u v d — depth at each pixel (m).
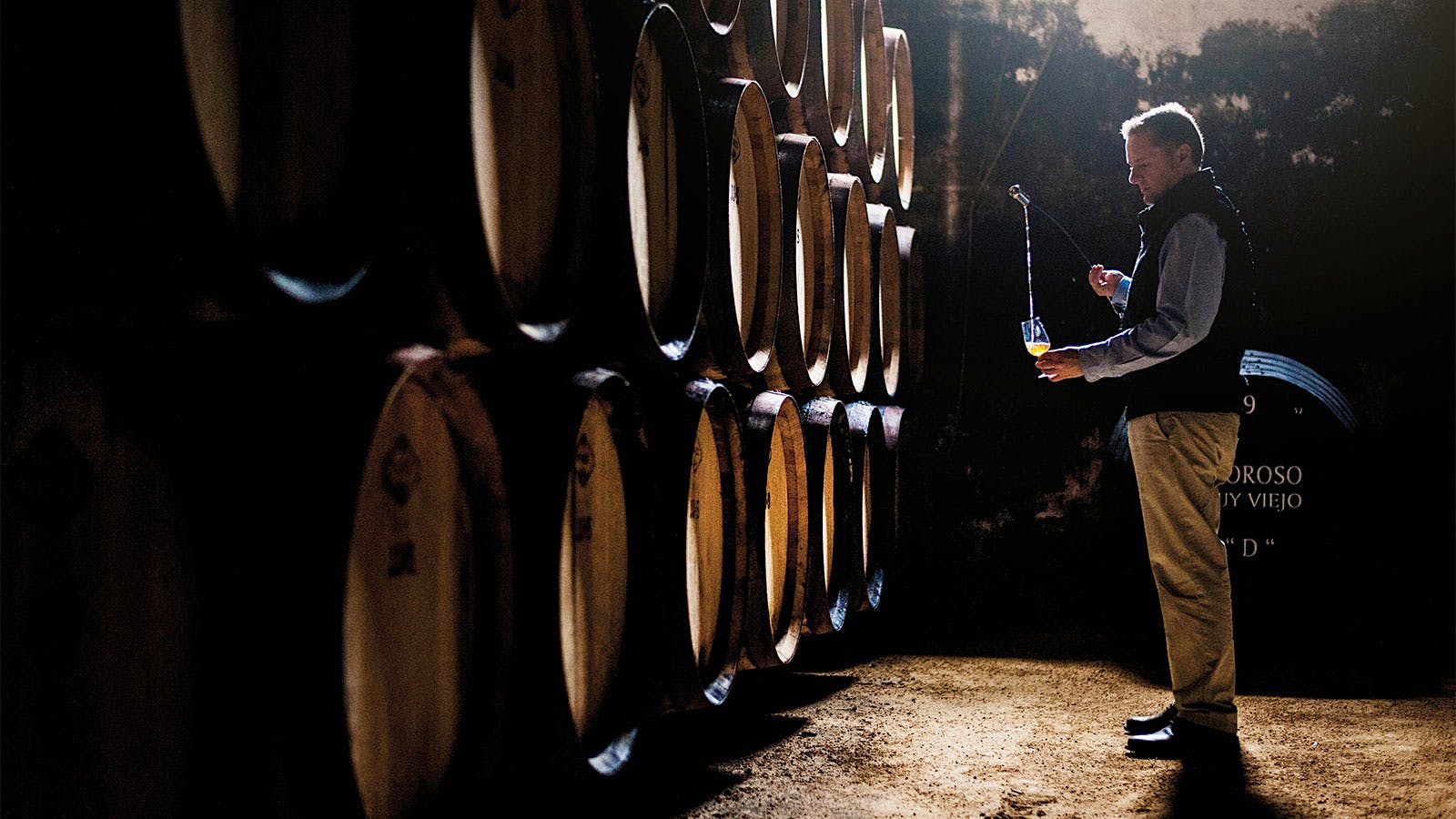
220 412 1.58
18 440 1.41
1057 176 6.79
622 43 2.61
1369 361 6.55
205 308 1.54
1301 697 4.66
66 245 1.43
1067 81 6.79
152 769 1.53
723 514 3.47
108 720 1.48
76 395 1.46
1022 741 3.88
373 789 1.86
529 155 2.38
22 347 1.41
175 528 1.55
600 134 2.58
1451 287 6.50
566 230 2.52
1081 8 6.77
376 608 1.88
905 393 6.41
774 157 3.74
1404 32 6.54
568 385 2.41
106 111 1.35
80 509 1.46
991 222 6.83
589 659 2.64
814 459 4.34
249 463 1.58
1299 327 6.62
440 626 2.07
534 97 2.42
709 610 3.40
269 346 1.63
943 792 3.27
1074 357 3.78
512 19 2.33
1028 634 6.31
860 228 5.20
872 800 3.18
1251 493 6.57
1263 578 6.53
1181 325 3.52
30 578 1.42
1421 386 6.52
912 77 6.62
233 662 1.55
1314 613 6.50
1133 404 3.68
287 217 1.67
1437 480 6.48
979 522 6.76
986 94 6.83
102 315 1.47
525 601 2.30
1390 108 6.56
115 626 1.49
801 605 4.13
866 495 5.49
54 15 1.34
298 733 1.58
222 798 1.56
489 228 2.20
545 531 2.30
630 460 2.83
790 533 4.16
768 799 3.18
